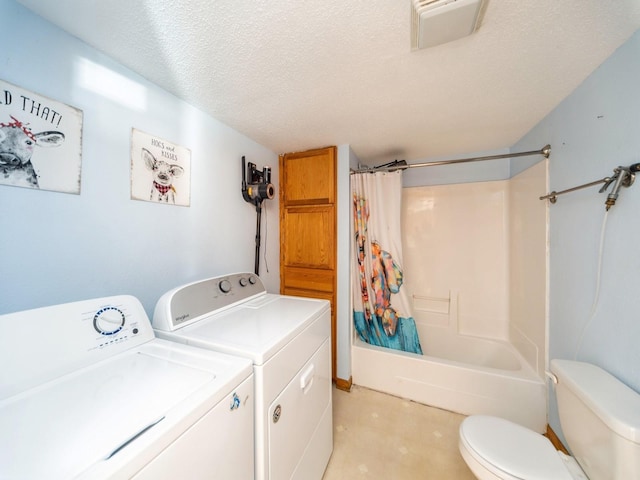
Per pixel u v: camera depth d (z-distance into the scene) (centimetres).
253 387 79
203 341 89
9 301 78
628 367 94
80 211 95
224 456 66
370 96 134
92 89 97
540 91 130
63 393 61
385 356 200
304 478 107
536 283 169
